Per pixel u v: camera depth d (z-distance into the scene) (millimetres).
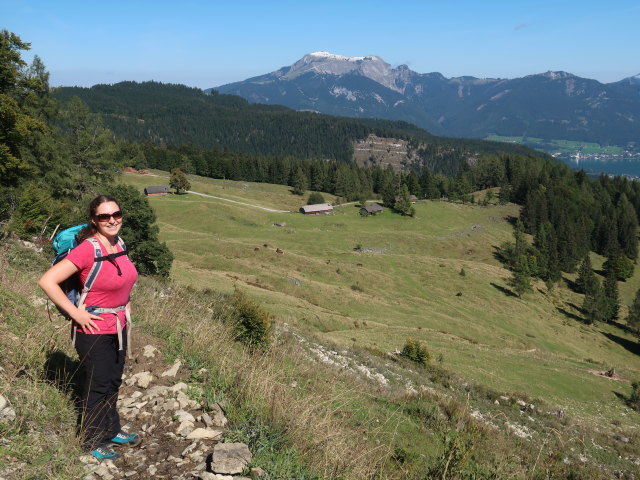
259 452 3824
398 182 188625
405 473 5027
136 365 5363
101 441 3498
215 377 5383
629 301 127250
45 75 40625
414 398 14219
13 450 3049
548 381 40844
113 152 48625
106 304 3424
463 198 183625
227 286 47844
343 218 150250
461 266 99938
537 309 90000
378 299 71375
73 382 4281
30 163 39062
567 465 10594
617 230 162875
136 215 36312
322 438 4410
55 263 3373
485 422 15422
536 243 140000
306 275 78312
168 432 4059
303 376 9117
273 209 156750
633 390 40688
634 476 16109
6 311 5398
